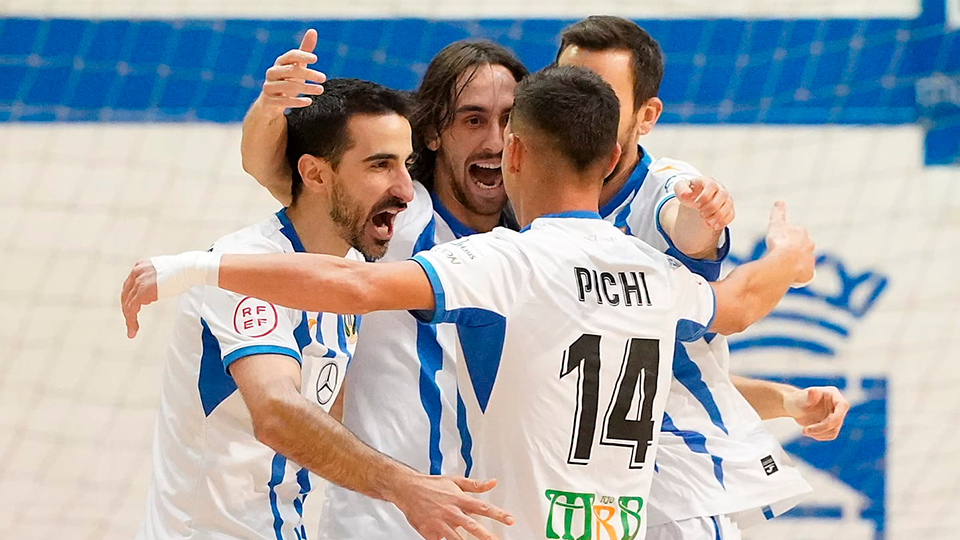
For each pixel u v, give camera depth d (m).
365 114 6.18
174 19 14.77
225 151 14.71
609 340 5.54
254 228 6.39
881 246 14.23
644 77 7.01
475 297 5.39
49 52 14.76
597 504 5.52
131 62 14.76
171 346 6.35
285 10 14.68
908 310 14.07
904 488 13.76
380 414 7.05
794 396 7.44
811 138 14.45
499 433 5.53
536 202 5.85
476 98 7.31
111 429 14.18
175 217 14.62
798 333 14.06
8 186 14.59
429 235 7.45
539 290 5.47
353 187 6.23
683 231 6.32
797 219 14.34
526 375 5.46
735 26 14.57
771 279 6.27
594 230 5.73
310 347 6.28
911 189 14.31
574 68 5.89
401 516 6.92
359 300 5.21
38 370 14.24
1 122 14.67
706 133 14.52
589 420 5.51
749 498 6.71
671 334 5.75
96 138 14.69
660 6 14.60
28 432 14.10
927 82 14.42
